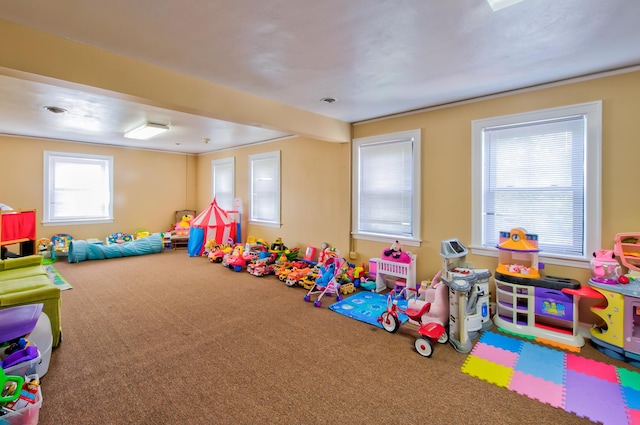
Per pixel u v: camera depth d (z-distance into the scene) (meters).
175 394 1.95
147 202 7.20
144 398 1.91
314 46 2.18
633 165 2.58
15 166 5.55
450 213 3.60
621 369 2.23
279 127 3.53
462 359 2.39
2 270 3.26
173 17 1.82
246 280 4.50
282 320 3.10
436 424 1.71
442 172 3.64
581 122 2.81
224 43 2.14
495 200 3.31
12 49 1.88
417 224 3.86
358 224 4.56
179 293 3.89
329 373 2.19
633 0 1.67
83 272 4.85
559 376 2.15
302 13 1.78
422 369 2.25
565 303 2.63
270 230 5.98
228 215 6.61
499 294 3.02
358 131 4.44
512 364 2.31
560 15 1.81
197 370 2.21
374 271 4.11
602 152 2.69
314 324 3.01
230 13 1.78
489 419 1.75
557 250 2.96
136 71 2.39
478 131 3.36
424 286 3.49
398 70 2.62
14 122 4.52
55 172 6.00
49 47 2.01
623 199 2.62
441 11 1.76
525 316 2.96
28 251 4.66
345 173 4.57
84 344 2.57
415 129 3.84
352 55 2.33
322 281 3.76
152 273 4.85
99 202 6.56
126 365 2.27
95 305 3.44
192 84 2.73
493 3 1.69
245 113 3.15
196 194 8.04
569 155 2.88
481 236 3.38
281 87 3.01
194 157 7.99
